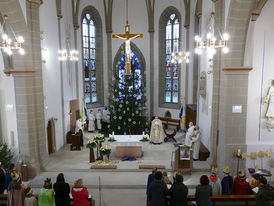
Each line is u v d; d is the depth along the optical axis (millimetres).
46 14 13820
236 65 10750
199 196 6492
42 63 13375
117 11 20969
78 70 19297
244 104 10984
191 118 17203
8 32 11422
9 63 11797
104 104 21828
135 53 21438
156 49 20969
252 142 11195
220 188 7465
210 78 13320
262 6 10164
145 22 20859
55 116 15289
